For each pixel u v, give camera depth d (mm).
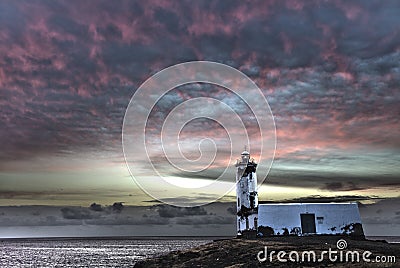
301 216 57125
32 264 107250
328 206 57844
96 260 119812
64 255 146750
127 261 114625
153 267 48344
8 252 171125
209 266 43188
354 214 57406
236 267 39562
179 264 46906
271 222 57344
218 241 57562
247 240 54219
